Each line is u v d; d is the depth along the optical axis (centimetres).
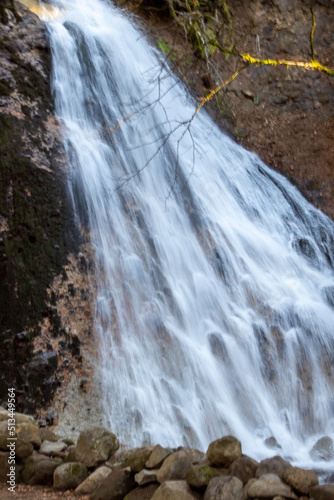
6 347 496
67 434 506
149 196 748
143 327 631
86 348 565
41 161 613
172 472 309
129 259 664
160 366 614
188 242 759
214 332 692
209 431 589
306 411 669
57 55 726
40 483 348
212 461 316
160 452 326
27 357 510
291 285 816
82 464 349
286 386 688
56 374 527
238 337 700
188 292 709
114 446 365
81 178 656
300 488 287
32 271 548
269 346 714
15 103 622
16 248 541
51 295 558
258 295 777
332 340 771
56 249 584
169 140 839
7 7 683
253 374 676
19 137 598
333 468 499
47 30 727
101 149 717
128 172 742
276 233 900
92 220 645
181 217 776
